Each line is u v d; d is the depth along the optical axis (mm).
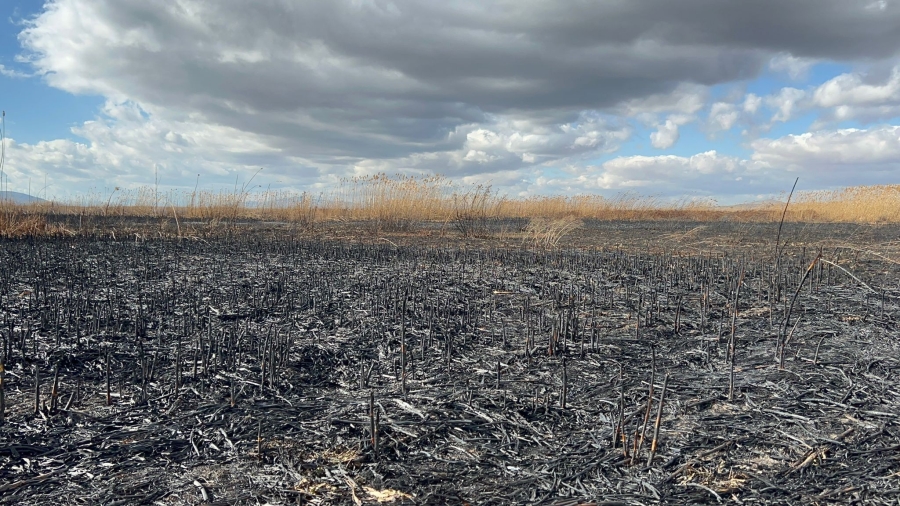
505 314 5438
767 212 25016
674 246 12094
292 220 17578
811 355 4102
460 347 4324
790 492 2244
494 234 14305
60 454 2555
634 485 2314
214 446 2641
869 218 21594
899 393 3324
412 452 2615
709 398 3242
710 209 25641
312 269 7828
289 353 4078
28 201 13977
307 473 2406
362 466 2477
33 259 8250
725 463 2484
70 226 13352
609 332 4809
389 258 9117
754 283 7148
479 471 2441
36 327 4582
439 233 14633
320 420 2949
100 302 5523
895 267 8617
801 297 6223
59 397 3221
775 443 2664
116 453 2572
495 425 2902
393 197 16578
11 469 2428
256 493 2248
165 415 3004
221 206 17516
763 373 3711
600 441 2711
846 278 7453
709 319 5238
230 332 4383
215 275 7258
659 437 2744
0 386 2848
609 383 3529
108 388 3145
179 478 2363
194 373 3594
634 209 23891
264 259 8844
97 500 2193
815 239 13625
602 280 7352
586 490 2277
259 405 3145
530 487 2303
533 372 3773
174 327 4730
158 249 10000
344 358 4031
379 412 3055
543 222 13398
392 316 5215
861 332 4715
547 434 2812
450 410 3084
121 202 18156
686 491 2262
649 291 6613
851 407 3107
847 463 2479
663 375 3695
